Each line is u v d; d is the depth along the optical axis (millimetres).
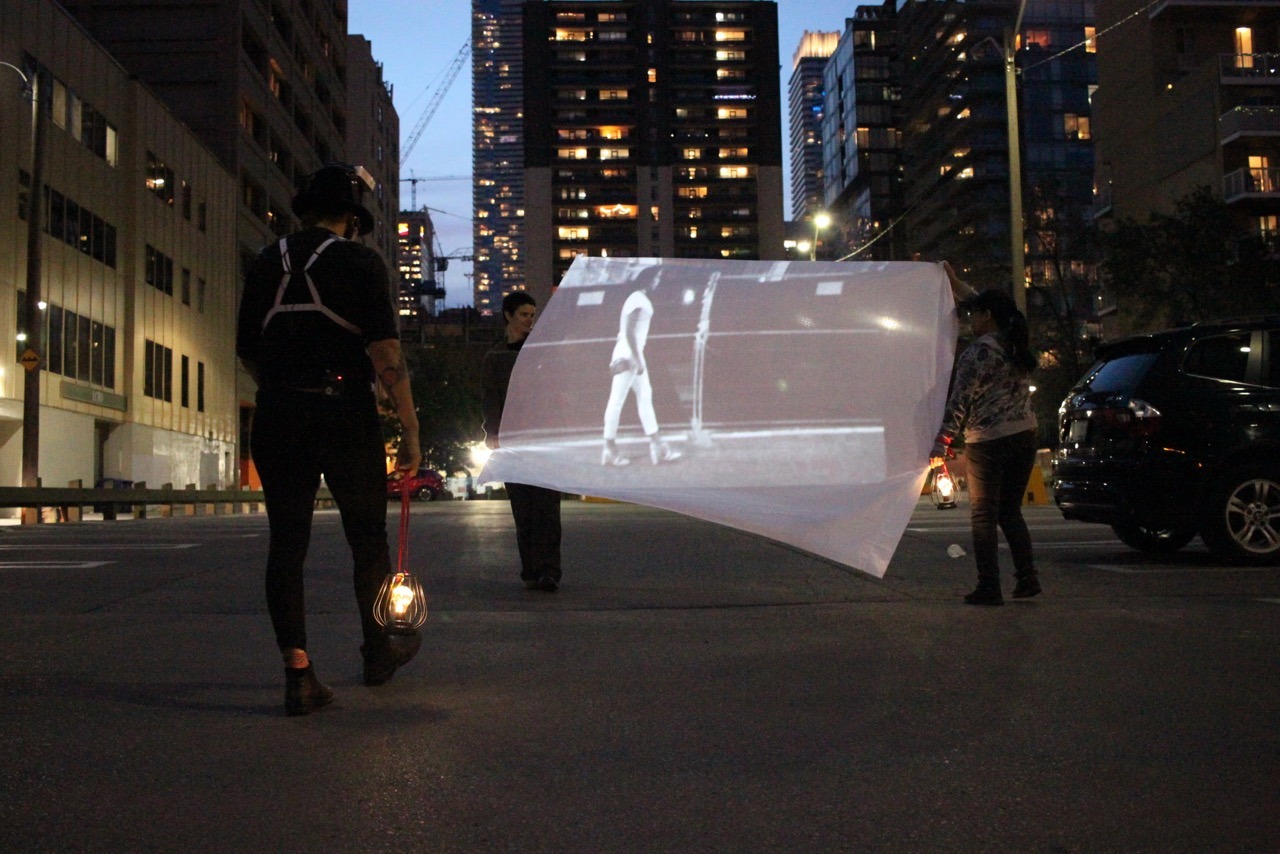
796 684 4105
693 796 2840
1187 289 34344
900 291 5512
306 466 3760
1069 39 91625
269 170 56312
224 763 3127
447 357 70250
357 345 3840
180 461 43500
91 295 35219
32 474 23609
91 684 4145
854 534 4965
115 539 11070
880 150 132000
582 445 5656
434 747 3287
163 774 3027
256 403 3789
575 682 4164
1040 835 2561
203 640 5066
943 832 2580
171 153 42344
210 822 2654
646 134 140125
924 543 9609
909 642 4910
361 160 83438
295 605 3705
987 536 5984
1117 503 7855
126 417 38062
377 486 3967
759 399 5484
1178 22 49969
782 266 5707
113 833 2582
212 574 7605
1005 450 5973
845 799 2812
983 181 90938
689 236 139875
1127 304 43594
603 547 9453
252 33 53375
